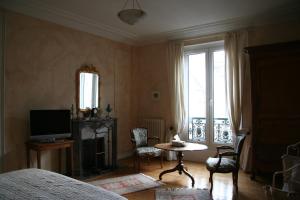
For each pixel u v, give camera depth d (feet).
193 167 14.80
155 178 12.67
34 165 12.24
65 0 11.37
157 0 11.45
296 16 12.89
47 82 12.82
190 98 17.06
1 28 10.97
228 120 14.85
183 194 10.39
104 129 15.24
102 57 16.12
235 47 14.38
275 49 11.87
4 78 11.08
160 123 17.39
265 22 13.73
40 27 12.55
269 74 12.16
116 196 5.17
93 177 12.91
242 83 14.11
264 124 12.21
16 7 11.39
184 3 11.79
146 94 18.65
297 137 11.47
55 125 12.25
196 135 16.80
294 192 5.53
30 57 12.10
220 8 12.44
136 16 9.20
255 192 10.66
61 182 5.93
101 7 12.25
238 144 10.61
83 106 14.67
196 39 16.38
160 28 15.71
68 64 13.89
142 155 13.69
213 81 16.07
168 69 17.16
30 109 12.09
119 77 17.53
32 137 11.51
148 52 18.56
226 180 12.29
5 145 11.13
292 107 11.64
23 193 5.16
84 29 14.71
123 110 17.87
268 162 11.96
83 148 14.37
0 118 10.93
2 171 11.00
